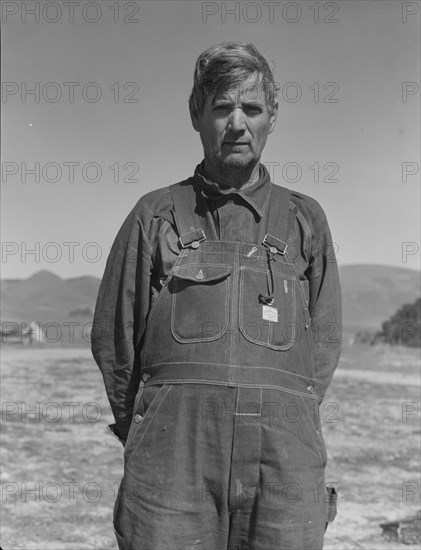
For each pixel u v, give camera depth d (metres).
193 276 2.05
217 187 2.11
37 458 6.17
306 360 2.12
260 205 2.15
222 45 2.14
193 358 2.02
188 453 2.01
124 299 2.16
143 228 2.15
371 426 7.04
